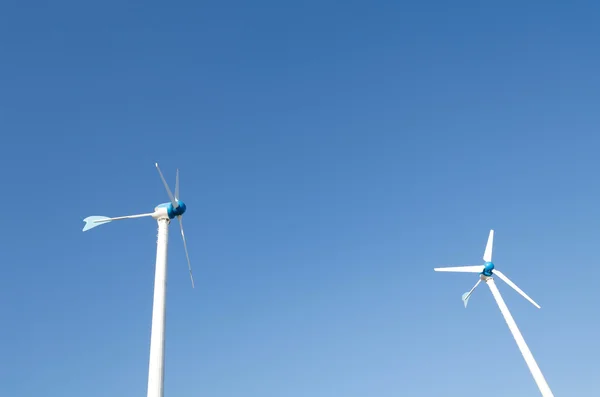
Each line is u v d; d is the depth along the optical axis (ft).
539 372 133.08
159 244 97.86
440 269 162.81
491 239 164.76
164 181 103.40
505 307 148.97
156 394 73.87
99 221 106.63
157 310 84.84
